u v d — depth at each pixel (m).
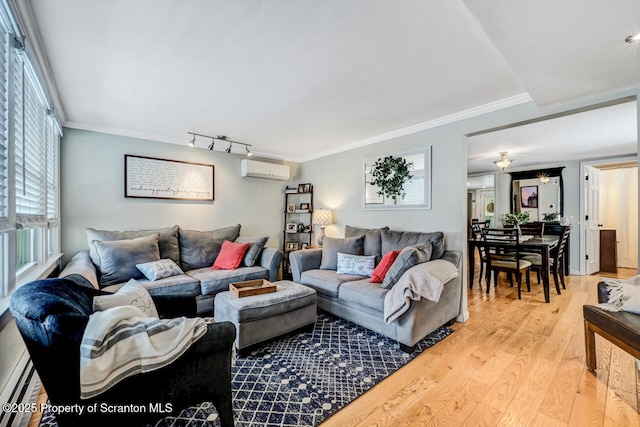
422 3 1.41
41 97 2.19
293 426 1.47
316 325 2.83
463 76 2.18
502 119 2.68
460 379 1.89
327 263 3.56
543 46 1.53
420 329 2.29
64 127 3.16
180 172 3.99
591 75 1.84
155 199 3.78
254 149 4.57
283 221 5.14
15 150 1.62
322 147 4.49
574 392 1.74
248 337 2.20
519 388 1.79
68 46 1.79
